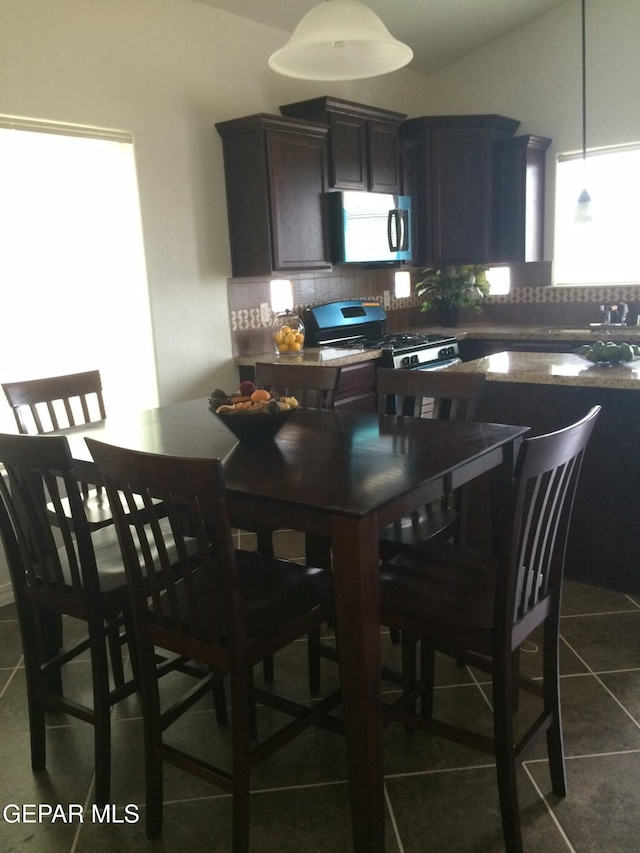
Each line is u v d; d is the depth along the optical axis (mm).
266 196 3701
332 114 3992
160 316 3604
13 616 2887
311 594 1731
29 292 3076
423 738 2016
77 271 3244
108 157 3314
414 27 4453
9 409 3039
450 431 2074
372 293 5043
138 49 3375
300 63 2414
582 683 2227
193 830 1726
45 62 3008
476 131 4672
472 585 1753
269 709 2209
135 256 3486
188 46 3615
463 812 1731
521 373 2775
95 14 3180
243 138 3717
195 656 1568
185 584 1525
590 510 2865
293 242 3842
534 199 4824
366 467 1713
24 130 2963
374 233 4316
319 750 1999
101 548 2105
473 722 2068
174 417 2500
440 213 4797
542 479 1555
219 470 1361
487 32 4777
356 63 2451
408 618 1641
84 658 2584
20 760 2021
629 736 1973
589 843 1615
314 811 1763
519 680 1713
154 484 1449
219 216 3857
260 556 1965
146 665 1657
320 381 2666
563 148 4816
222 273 3910
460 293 5062
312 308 4344
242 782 1519
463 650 1757
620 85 4520
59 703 1871
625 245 4762
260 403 2012
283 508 1537
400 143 4566
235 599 1463
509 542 1443
